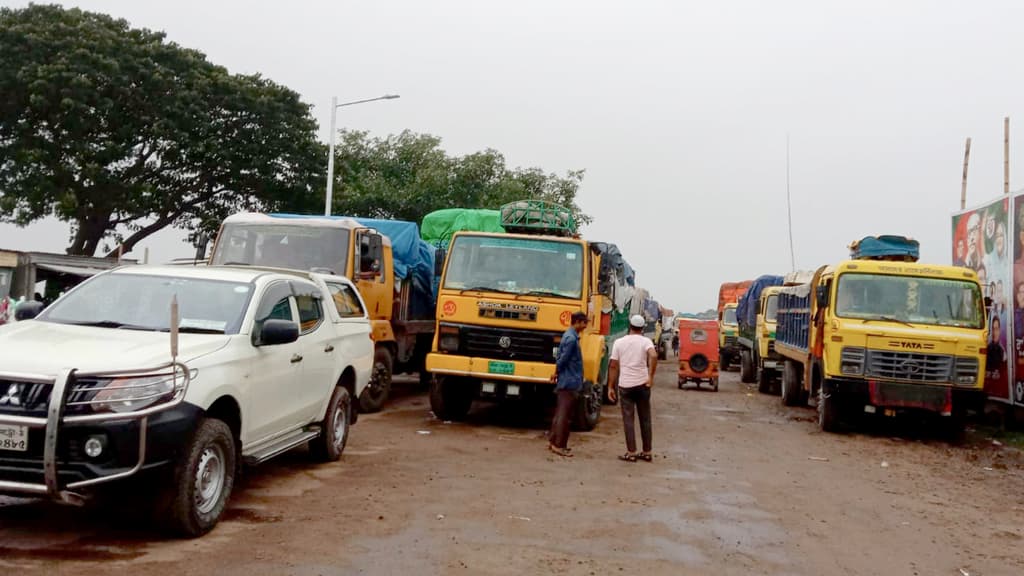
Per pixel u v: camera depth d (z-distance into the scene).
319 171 35.09
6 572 5.41
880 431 15.89
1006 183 18.91
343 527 6.99
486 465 10.21
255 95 33.44
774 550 7.00
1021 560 7.14
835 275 15.27
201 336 7.05
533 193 37.22
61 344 6.43
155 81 30.27
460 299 13.12
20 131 29.22
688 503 8.65
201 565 5.79
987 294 17.34
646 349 11.14
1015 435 15.66
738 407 19.56
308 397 8.74
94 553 5.93
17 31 29.09
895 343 14.54
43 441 5.72
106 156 29.69
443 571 5.96
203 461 6.49
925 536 7.83
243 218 13.97
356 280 13.48
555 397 13.24
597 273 14.13
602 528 7.42
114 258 30.02
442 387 13.76
